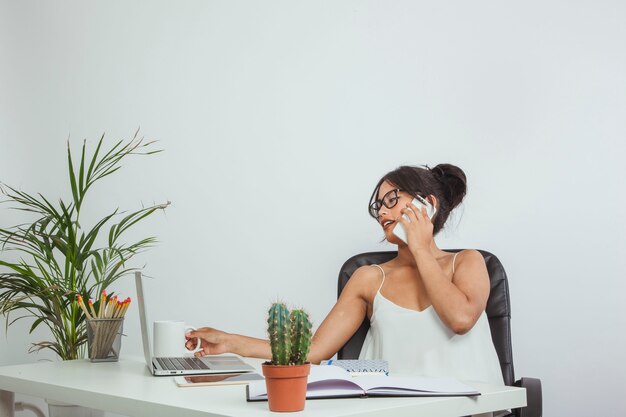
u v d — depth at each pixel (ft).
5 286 9.27
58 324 9.30
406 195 7.22
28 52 11.41
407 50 10.52
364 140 10.66
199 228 11.28
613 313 9.40
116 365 6.41
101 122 11.64
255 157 11.13
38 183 11.31
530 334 9.77
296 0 11.07
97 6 11.71
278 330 3.95
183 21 11.54
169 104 11.52
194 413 4.10
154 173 11.50
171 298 11.30
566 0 9.80
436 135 10.32
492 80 10.08
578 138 9.68
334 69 10.86
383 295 7.33
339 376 4.52
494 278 7.37
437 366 6.82
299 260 10.82
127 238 11.48
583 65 9.71
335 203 10.71
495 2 10.10
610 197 9.51
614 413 9.33
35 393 5.50
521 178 9.90
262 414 3.92
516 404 4.84
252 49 11.25
